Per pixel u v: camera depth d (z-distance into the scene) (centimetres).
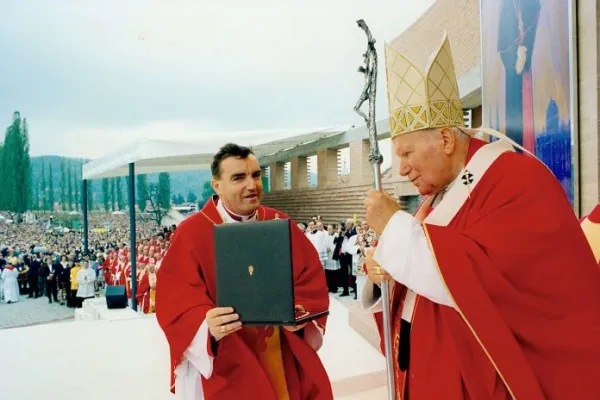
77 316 1037
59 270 1498
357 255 909
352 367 420
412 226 151
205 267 204
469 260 139
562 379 138
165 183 3139
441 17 824
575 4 321
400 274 148
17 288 1558
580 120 322
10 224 2755
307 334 216
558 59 340
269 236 163
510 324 141
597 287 139
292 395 207
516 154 154
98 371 442
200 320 187
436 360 153
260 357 203
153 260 1031
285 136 1154
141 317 667
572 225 140
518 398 135
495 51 445
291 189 2041
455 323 148
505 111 427
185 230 209
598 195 306
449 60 166
